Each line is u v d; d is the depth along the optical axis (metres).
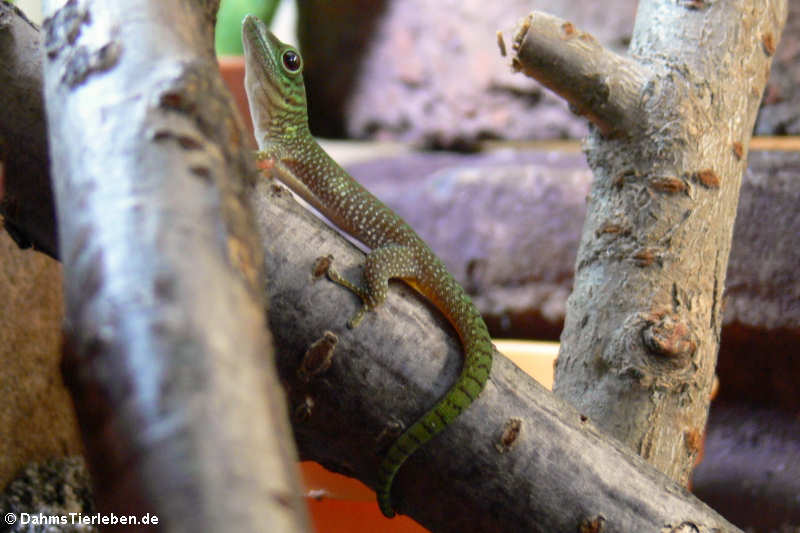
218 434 0.29
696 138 0.45
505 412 0.41
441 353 0.41
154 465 0.28
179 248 0.33
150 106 0.35
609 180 0.46
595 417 0.44
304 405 0.41
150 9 0.36
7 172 0.41
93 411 0.31
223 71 0.63
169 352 0.30
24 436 0.47
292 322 0.41
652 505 0.41
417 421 0.41
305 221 0.41
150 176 0.35
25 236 0.42
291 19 1.03
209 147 0.35
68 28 0.36
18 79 0.40
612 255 0.45
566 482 0.41
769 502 0.67
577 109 0.46
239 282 0.34
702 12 0.46
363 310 0.41
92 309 0.32
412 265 0.42
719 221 0.45
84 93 0.36
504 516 0.41
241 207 0.35
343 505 0.47
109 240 0.33
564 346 0.46
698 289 0.45
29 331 0.47
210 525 0.27
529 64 0.45
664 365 0.44
